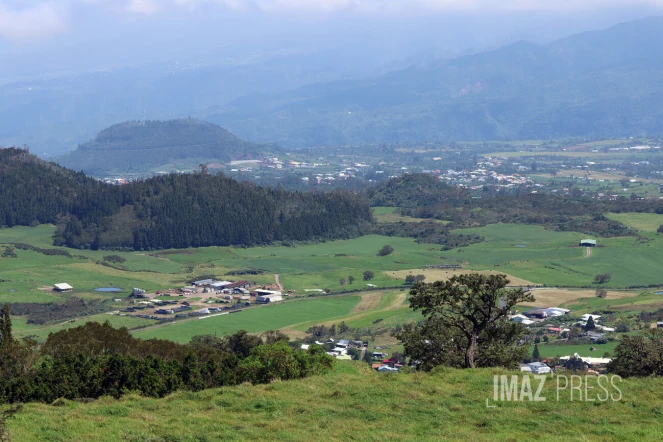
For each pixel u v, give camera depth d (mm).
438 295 60750
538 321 134000
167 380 53938
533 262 197125
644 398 45875
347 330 131625
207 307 157875
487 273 184625
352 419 43219
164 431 41250
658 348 60094
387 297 162750
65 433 40625
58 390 51375
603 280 175375
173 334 130500
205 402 47125
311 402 46344
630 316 133500
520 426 41500
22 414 44250
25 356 56812
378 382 50344
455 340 63000
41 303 160625
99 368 53438
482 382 49594
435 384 49344
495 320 62594
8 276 182000
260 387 50344
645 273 182500
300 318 145625
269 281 190125
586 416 42844
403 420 42906
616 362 61281
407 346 63438
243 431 41125
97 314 152125
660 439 39156
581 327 124688
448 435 40188
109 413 45188
